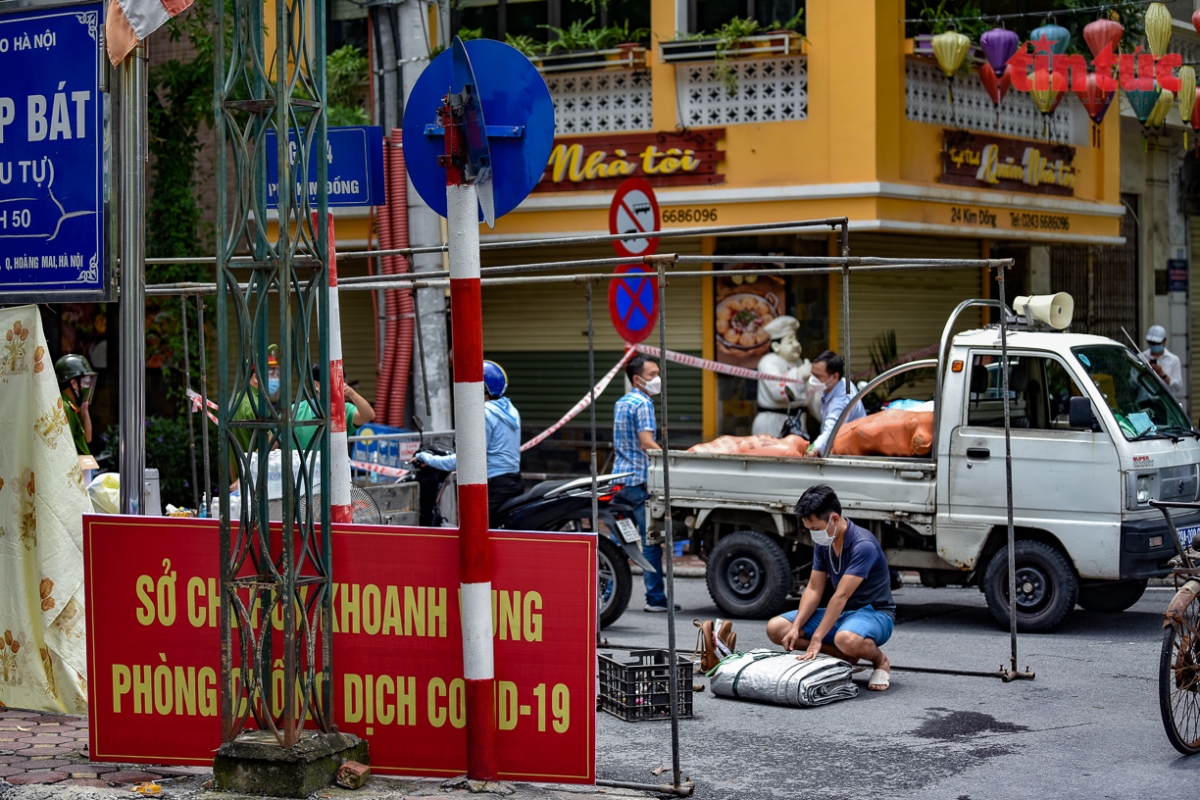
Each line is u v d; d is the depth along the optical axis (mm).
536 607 5820
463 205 5738
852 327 15188
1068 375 9602
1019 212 15836
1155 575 9352
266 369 5910
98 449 16906
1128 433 9430
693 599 11828
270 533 6008
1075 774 6293
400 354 13820
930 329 16438
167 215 16000
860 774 6355
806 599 8227
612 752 6812
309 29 6035
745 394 15164
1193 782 6148
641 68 15094
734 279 15023
